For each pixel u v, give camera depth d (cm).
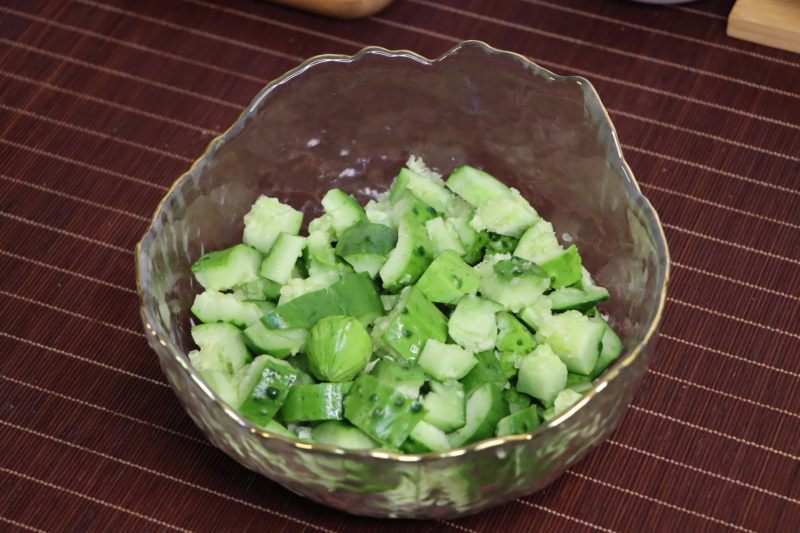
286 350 85
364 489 79
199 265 88
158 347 81
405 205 90
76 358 91
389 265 87
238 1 106
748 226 95
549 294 87
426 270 86
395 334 84
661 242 83
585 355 85
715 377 89
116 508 86
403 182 91
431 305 86
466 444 82
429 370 84
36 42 105
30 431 89
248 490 86
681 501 85
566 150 90
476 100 92
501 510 85
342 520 85
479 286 87
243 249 88
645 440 87
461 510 82
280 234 89
